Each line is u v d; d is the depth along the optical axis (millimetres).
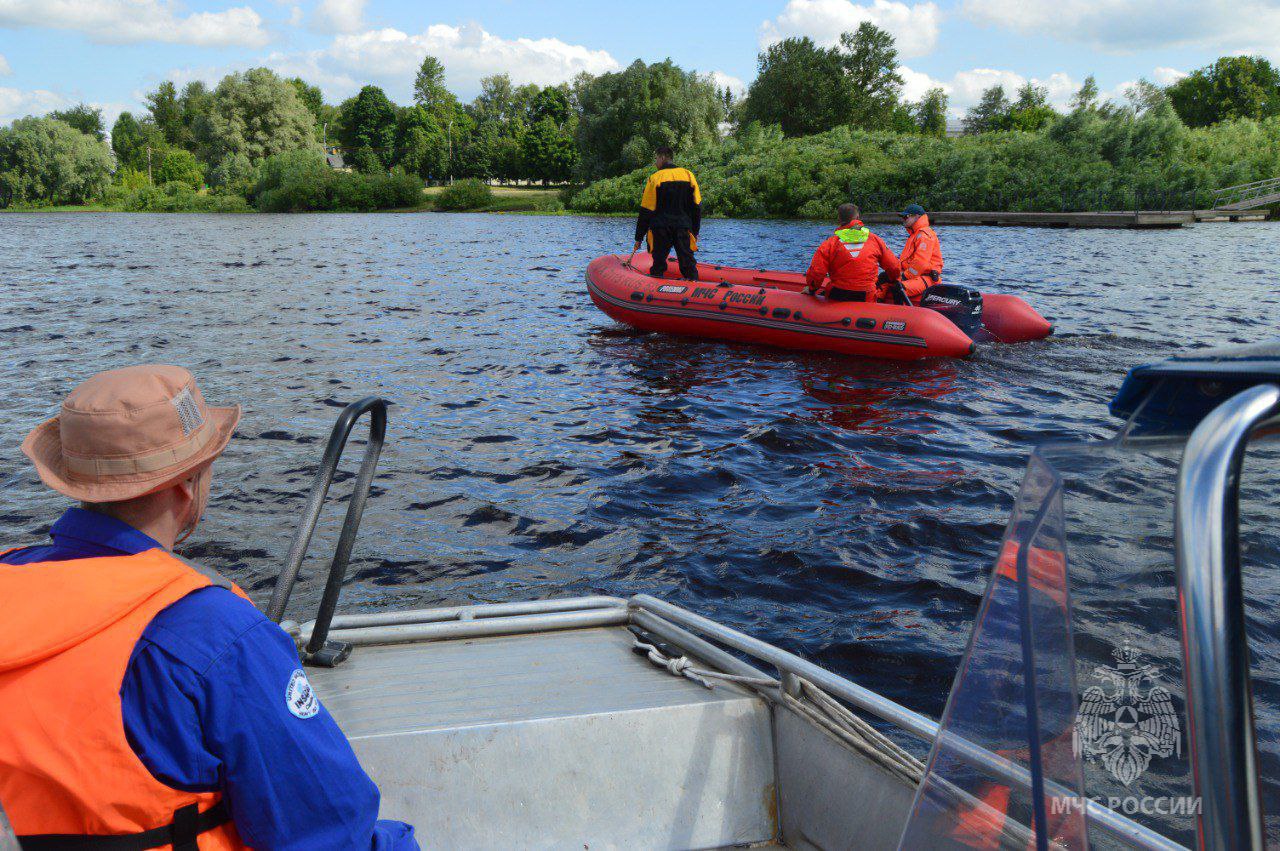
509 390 7945
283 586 1833
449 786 1683
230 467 5762
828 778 1699
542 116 96875
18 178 64625
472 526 4809
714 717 1799
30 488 5422
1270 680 725
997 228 29844
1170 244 22859
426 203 57219
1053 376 8039
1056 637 775
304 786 986
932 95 68250
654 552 4434
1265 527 713
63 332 11031
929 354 8625
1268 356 676
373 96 82750
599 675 1987
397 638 2211
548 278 17141
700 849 1734
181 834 939
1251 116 65250
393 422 6883
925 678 3291
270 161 57844
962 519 4762
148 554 988
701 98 47719
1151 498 745
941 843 854
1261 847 563
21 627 888
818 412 7012
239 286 16000
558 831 1691
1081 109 36562
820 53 55312
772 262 19562
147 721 905
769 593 3990
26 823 899
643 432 6562
